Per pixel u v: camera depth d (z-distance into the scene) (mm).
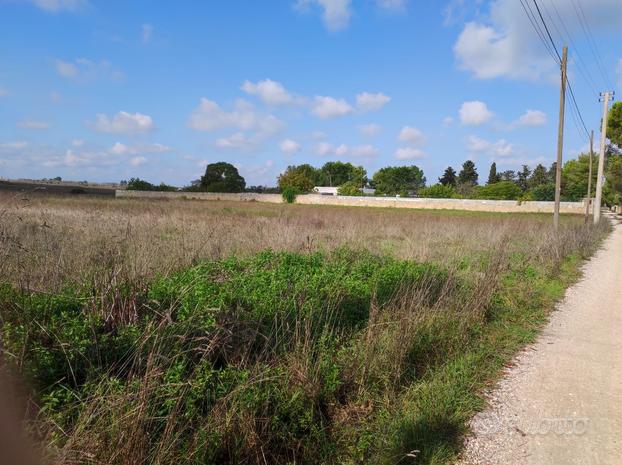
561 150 20219
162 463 2807
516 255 12734
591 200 59281
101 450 2736
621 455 3533
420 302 5824
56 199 30969
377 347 4699
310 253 9453
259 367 3766
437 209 58469
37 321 3777
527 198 64250
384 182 102125
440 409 4023
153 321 3846
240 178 91000
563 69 19734
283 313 4887
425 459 3385
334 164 115062
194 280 5512
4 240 5516
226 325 4289
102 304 4195
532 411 4238
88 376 3266
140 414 2836
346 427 3715
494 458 3473
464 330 5891
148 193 73250
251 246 10266
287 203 67688
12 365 3104
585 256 16016
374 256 10180
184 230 11500
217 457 3113
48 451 2529
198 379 3424
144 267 5969
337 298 5863
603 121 33344
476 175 107062
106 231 9836
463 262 9625
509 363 5500
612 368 5406
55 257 6023
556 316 7832
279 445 3408
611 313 8219
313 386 3826
